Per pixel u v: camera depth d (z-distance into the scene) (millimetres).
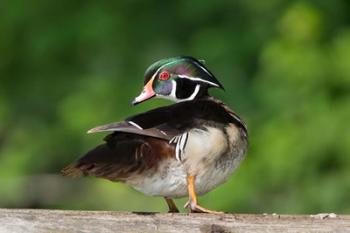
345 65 13359
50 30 15891
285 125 13164
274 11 14914
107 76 15195
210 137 6777
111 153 6512
